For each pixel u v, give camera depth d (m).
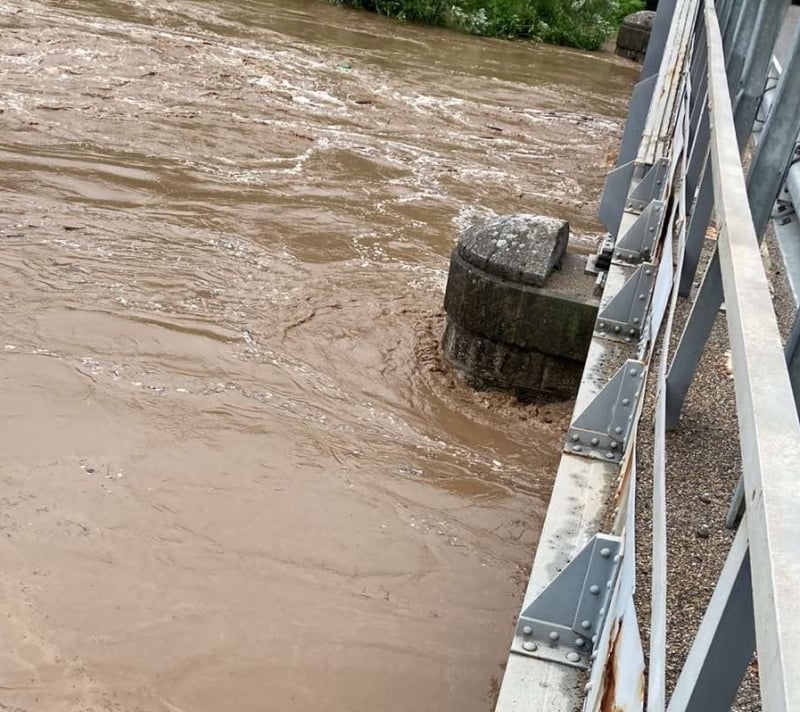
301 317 8.93
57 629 4.86
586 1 30.03
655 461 1.96
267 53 20.22
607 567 2.59
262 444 6.77
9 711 4.35
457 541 6.05
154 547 5.55
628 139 10.13
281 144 14.44
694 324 3.37
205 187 12.12
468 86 21.02
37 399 6.89
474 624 5.35
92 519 5.70
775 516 0.95
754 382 1.19
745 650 1.12
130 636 4.89
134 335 8.09
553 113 20.17
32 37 17.73
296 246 10.76
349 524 6.02
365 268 10.42
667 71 7.83
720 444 3.68
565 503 3.13
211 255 10.11
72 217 10.50
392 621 5.26
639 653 1.57
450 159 15.52
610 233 8.44
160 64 17.62
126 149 12.95
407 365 8.28
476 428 7.46
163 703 4.53
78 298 8.59
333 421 7.25
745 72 5.09
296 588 5.40
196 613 5.10
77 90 15.18
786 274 5.62
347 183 13.29
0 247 9.40
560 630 2.65
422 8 27.34
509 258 7.73
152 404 7.07
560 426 7.56
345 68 20.30
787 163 3.96
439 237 11.84
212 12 23.06
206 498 6.06
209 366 7.80
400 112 17.80
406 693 4.80
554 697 2.49
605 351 4.06
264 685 4.71
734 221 1.76
